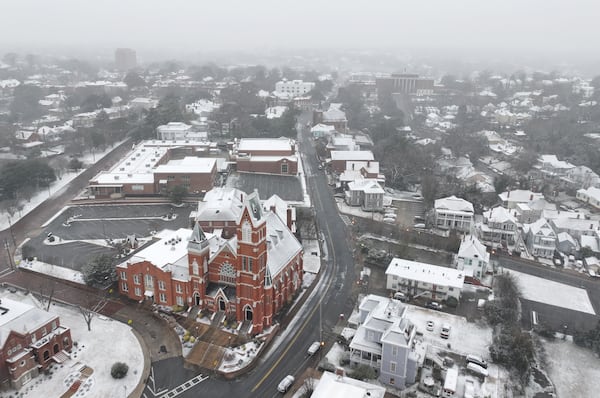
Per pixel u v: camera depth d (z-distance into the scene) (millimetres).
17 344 105750
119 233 183375
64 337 114625
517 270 165750
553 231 177875
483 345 122750
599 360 120125
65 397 102000
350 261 166250
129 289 137500
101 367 111000
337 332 126312
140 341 120125
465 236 177750
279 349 119312
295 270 141750
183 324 125750
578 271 167000
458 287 139125
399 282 145500
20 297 137750
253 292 119875
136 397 102688
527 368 111438
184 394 103938
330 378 96312
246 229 115250
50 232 183625
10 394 102312
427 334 126500
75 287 143750
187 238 152375
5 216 196500
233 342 119250
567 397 107750
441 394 105875
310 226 187250
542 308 142625
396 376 107312
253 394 104500
